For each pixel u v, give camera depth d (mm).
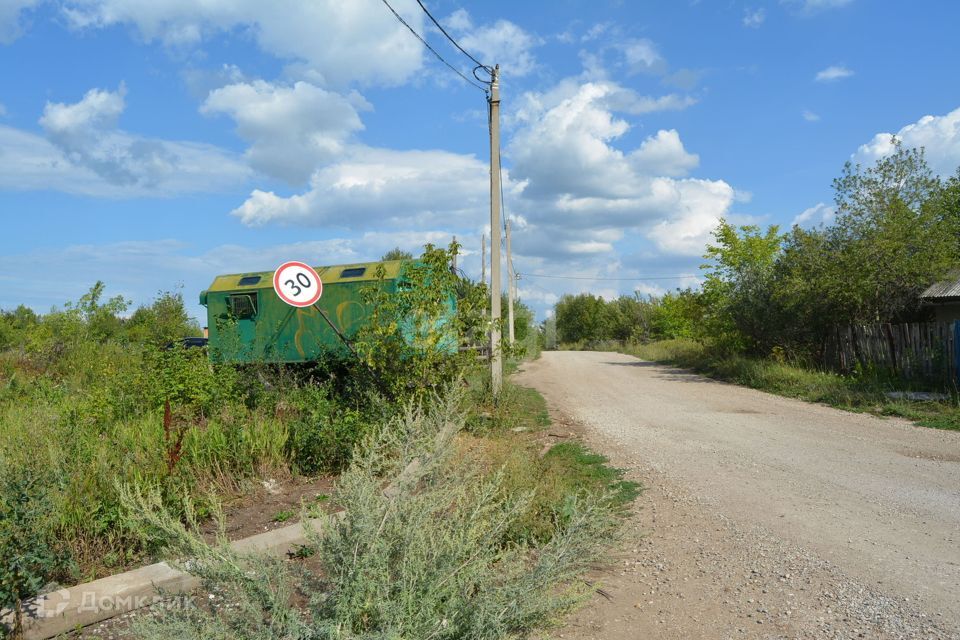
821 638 3896
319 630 2648
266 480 6703
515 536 5113
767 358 20734
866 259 16875
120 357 15977
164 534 3617
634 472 8164
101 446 6055
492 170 13750
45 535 4215
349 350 10008
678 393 16672
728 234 23078
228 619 2977
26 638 3703
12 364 15797
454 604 2867
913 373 15047
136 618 3406
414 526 2996
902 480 7496
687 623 4176
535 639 3379
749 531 5828
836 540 5531
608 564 5039
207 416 8734
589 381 20484
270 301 14211
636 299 60875
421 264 9367
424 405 8336
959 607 4207
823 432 10672
